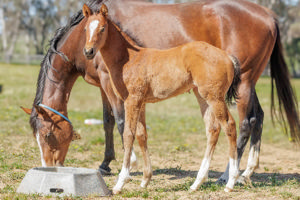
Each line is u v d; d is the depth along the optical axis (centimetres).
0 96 1836
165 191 509
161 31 609
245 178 575
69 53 601
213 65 462
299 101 1599
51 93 580
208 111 523
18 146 812
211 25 600
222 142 1009
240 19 596
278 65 638
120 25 607
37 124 546
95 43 449
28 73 3158
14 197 444
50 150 549
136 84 477
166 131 1132
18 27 6406
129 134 479
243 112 581
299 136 648
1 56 5028
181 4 630
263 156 877
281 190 496
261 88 2152
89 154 809
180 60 471
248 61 591
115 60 488
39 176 465
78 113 1352
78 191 458
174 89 479
